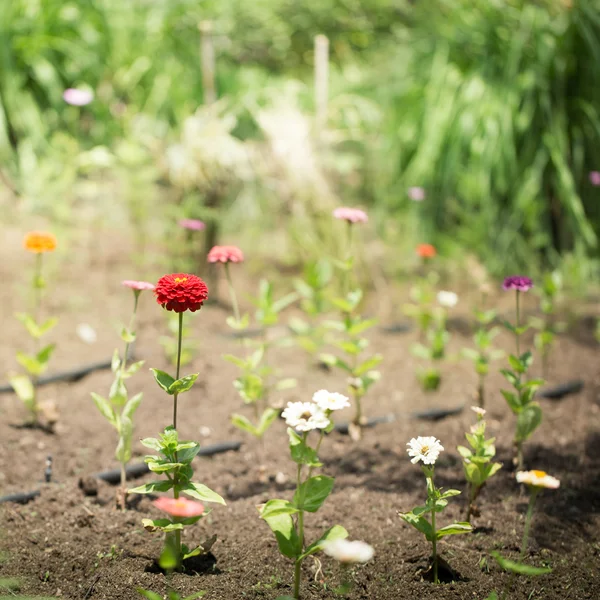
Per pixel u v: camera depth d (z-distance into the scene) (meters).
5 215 3.92
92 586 2.28
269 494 2.60
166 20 5.09
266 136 3.65
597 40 4.04
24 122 4.21
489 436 2.83
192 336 3.29
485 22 4.29
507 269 3.88
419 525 2.31
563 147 3.93
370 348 3.33
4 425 2.80
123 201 4.10
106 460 2.70
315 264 3.33
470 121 4.00
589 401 3.03
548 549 2.41
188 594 2.27
